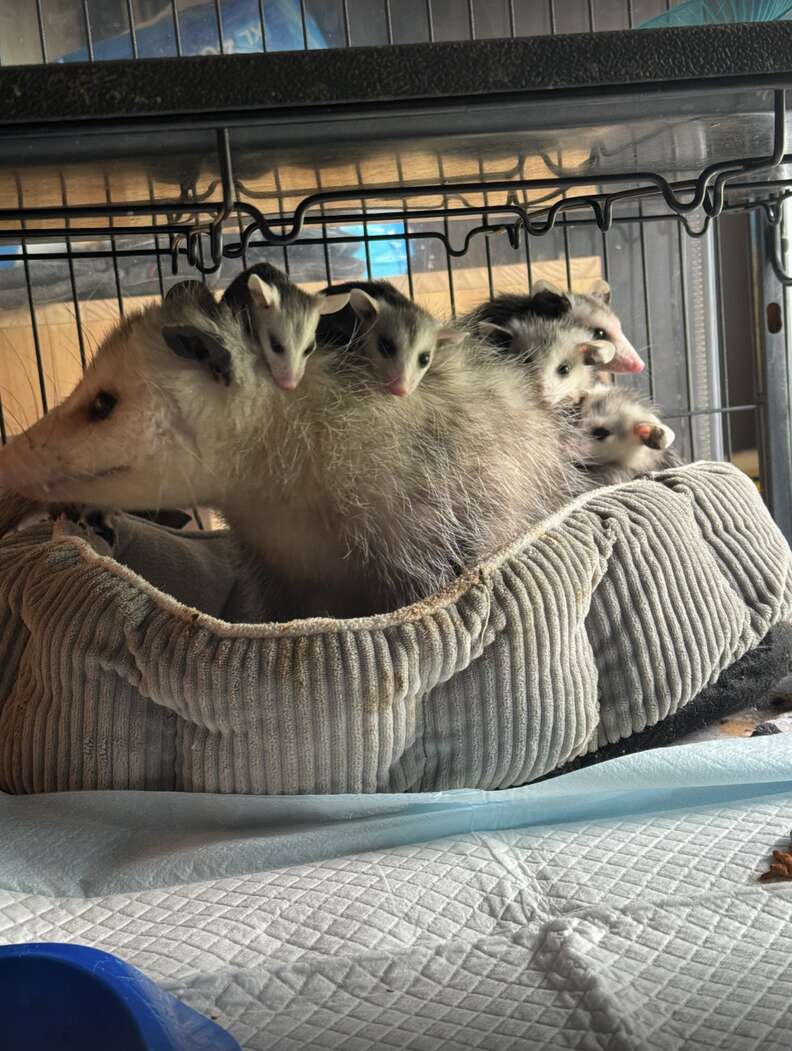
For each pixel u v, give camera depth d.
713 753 0.45
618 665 0.51
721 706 0.55
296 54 0.33
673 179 0.64
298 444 0.51
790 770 0.44
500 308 0.74
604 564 0.51
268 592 0.59
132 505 0.53
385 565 0.54
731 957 0.33
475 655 0.45
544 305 0.74
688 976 0.32
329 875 0.40
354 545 0.53
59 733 0.47
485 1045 0.30
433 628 0.45
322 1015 0.32
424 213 0.65
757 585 0.58
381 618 0.44
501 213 0.70
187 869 0.41
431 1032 0.31
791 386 0.97
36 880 0.41
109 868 0.42
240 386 0.49
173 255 0.70
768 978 0.32
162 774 0.47
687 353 1.11
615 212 0.98
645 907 0.36
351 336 0.53
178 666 0.44
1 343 0.96
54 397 0.91
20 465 0.49
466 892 0.38
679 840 0.41
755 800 0.45
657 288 1.21
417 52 0.34
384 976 0.34
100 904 0.40
